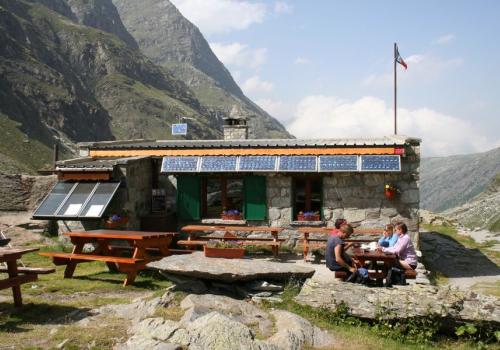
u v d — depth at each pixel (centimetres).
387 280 1021
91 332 782
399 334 871
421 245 2161
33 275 953
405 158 1645
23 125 13675
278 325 831
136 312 893
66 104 16462
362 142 1709
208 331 745
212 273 975
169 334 753
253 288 1002
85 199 1541
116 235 1221
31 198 2083
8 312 892
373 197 1661
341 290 951
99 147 1838
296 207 1777
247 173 1723
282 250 1686
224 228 1567
